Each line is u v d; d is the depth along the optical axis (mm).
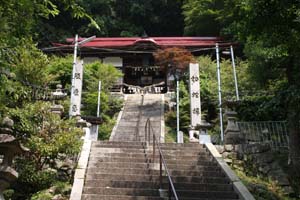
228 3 9969
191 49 30203
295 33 8688
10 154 4992
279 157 10922
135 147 10992
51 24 36625
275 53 9703
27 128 8719
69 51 29938
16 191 8242
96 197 7824
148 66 30688
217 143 14297
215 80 21172
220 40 31016
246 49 16078
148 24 41438
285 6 8078
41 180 8344
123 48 30703
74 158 9531
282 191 9172
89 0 38281
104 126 18609
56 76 17938
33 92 12789
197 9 33844
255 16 8727
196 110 15102
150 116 20609
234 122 12211
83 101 20047
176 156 10336
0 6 5375
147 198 7863
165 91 27344
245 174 9922
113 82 23625
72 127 9602
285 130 12445
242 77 20000
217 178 8961
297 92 8727
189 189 8500
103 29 37375
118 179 8836
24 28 5648
